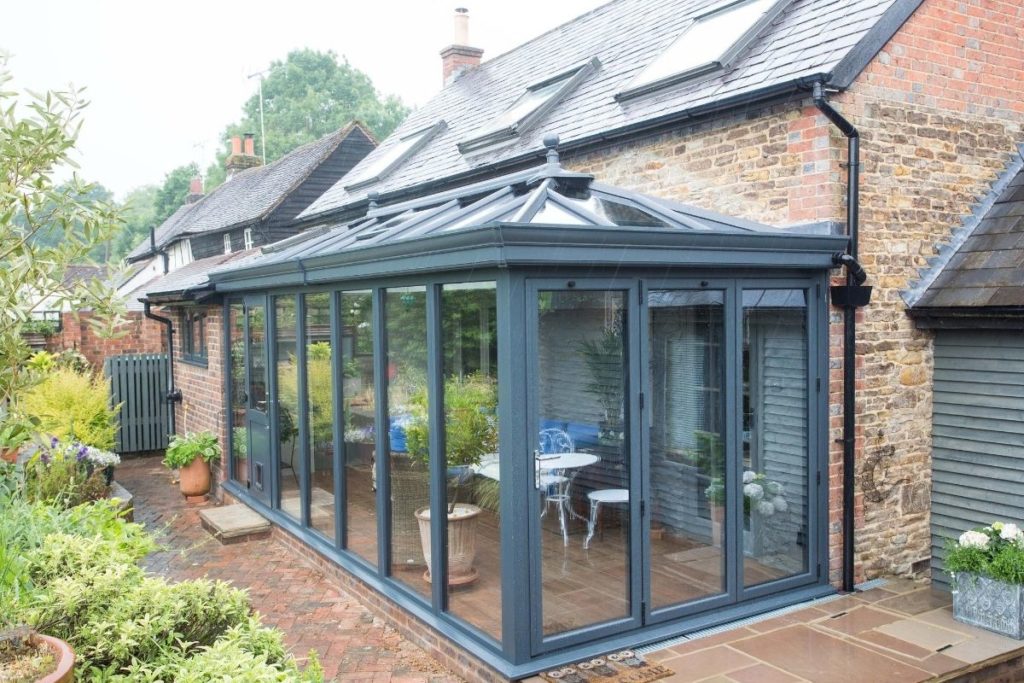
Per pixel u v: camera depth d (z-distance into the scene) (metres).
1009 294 6.15
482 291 5.26
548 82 11.10
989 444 6.58
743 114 6.84
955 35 6.91
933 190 6.83
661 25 10.10
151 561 8.20
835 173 6.23
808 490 6.30
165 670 3.36
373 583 6.66
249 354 9.70
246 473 10.21
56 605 3.80
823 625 5.76
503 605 5.09
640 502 5.52
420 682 5.40
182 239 23.34
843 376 6.41
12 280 3.30
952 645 5.41
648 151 7.83
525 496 5.02
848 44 6.28
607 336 5.40
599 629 5.33
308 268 7.29
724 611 5.88
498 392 5.09
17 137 3.36
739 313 5.94
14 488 6.09
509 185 6.64
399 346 6.33
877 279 6.54
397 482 6.46
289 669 3.67
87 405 11.33
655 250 5.31
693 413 5.81
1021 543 5.69
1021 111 7.44
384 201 12.01
